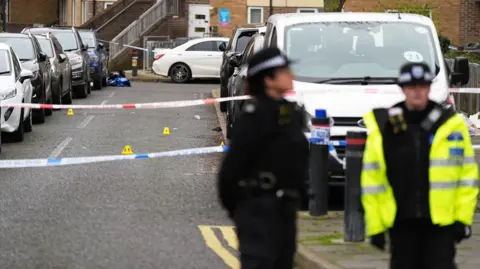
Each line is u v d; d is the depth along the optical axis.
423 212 17.72
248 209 17.09
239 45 67.06
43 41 69.31
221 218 31.36
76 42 83.12
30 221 30.19
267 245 16.94
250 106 17.22
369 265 23.77
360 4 97.69
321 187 30.86
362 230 26.89
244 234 17.08
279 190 17.12
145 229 29.39
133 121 63.00
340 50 35.72
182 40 122.56
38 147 48.41
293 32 36.50
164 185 37.62
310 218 30.78
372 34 36.50
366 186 17.95
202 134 56.06
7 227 29.25
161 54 109.50
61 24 169.62
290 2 132.12
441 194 17.67
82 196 34.78
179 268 24.52
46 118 64.56
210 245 27.31
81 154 45.78
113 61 132.38
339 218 30.83
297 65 35.09
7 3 165.75
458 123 17.88
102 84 98.44
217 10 132.38
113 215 31.44
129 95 86.00
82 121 62.62
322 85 33.88
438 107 18.00
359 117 32.53
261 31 45.62
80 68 80.12
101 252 26.19
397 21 37.16
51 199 34.06
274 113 17.11
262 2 132.50
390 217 17.86
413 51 35.84
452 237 17.92
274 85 17.22
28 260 25.16
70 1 164.88
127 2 145.12
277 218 17.08
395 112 17.86
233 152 17.02
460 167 17.92
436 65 35.38
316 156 30.69
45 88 61.66
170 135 55.16
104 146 49.22
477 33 103.12
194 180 39.00
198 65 108.69
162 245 27.22
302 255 25.28
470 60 75.06
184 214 31.91
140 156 35.84
